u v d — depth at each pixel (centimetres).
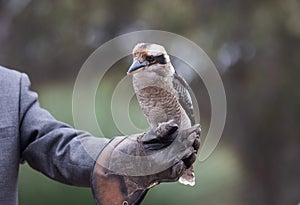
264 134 2220
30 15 2061
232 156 1733
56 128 471
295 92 2108
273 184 2283
